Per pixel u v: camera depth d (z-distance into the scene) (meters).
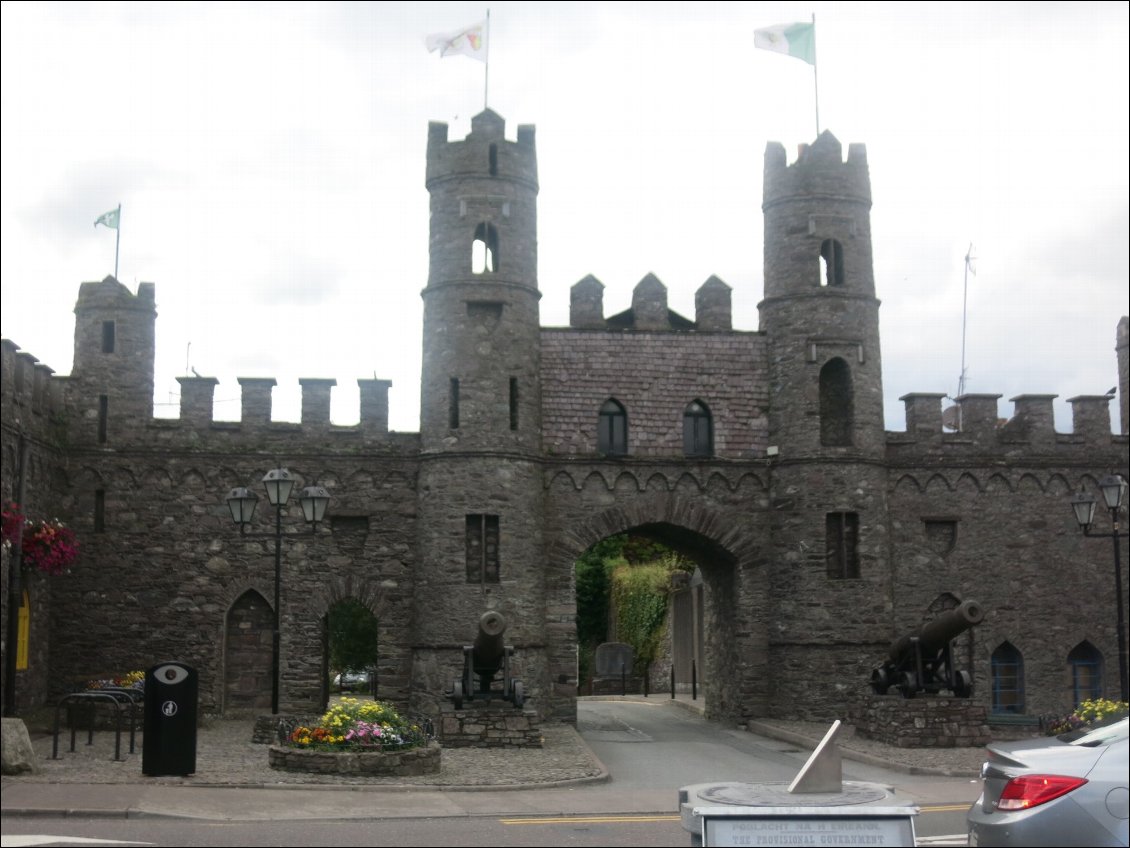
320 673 33.81
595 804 19.16
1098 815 10.83
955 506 36.25
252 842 14.33
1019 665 36.22
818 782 11.16
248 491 27.50
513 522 33.25
